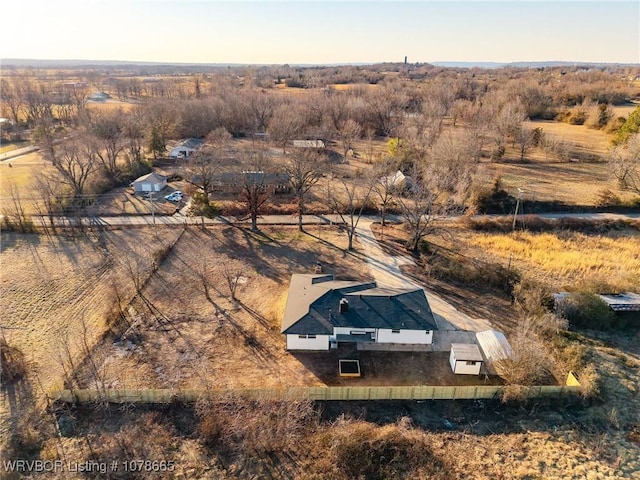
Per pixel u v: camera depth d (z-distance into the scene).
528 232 54.75
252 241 52.47
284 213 60.94
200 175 62.09
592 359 32.66
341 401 28.95
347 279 43.50
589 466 24.48
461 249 50.06
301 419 27.25
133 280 41.72
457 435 26.64
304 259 47.91
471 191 61.16
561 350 33.66
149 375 30.69
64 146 65.62
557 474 23.98
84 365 31.67
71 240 52.34
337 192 66.88
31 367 31.66
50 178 66.19
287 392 27.89
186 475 23.80
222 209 60.81
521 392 28.77
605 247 51.00
